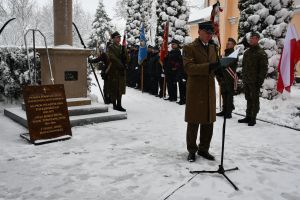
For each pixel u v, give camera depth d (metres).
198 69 3.98
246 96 6.75
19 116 6.25
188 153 4.71
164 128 6.20
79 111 6.48
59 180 3.68
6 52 7.73
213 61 4.24
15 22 22.69
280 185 3.67
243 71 6.67
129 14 22.84
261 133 6.01
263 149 5.02
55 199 3.23
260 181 3.76
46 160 4.32
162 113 7.78
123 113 6.92
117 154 4.59
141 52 11.18
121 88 7.58
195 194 3.37
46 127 5.19
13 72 7.79
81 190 3.44
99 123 6.48
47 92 5.26
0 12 22.45
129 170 4.00
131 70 13.25
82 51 6.76
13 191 3.40
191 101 4.22
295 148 5.12
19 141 5.17
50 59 6.55
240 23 10.29
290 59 5.76
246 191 3.48
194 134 4.32
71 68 6.72
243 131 6.12
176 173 3.92
